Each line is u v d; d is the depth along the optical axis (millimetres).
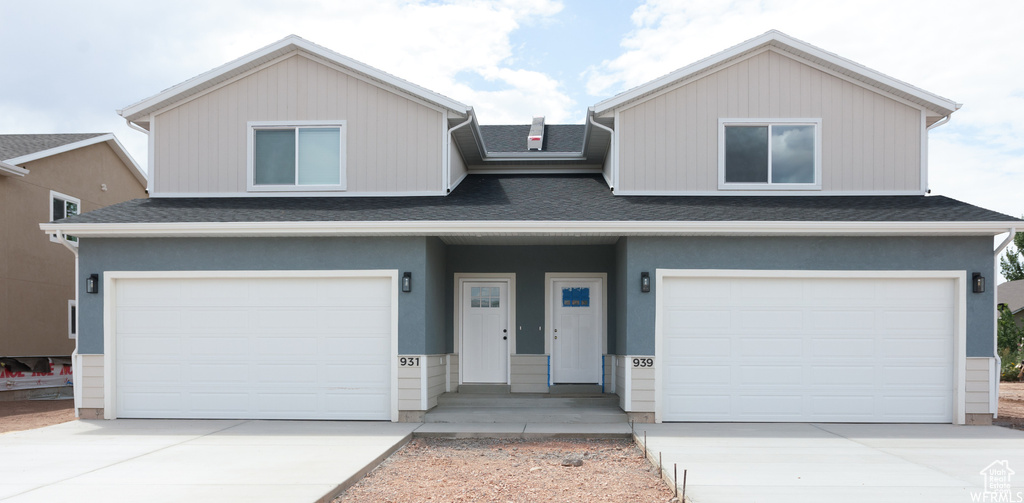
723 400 11328
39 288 17781
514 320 14023
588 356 14055
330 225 11141
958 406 11016
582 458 9047
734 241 11344
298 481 7230
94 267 11766
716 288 11398
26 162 17219
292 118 13156
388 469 8359
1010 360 21172
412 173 13016
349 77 13156
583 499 6855
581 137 17297
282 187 13070
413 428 10797
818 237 11258
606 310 13844
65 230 11273
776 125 12836
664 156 12883
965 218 10852
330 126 13148
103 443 9531
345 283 11688
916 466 7945
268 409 11648
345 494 7117
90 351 11727
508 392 13828
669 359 11383
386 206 12203
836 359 11273
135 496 6648
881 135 12695
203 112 13266
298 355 11672
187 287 11805
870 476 7441
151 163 13273
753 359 11336
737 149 12922
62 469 7848
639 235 11398
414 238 11547
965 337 11062
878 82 12562
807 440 9656
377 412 11555
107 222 11344
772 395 11297
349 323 11648
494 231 11125
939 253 11141
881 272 11164
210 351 11734
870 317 11273
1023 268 36656
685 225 10891
